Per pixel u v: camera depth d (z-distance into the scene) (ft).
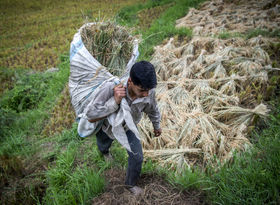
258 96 10.82
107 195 7.20
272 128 8.91
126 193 7.09
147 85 4.72
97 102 5.37
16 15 45.60
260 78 11.63
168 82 12.39
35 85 18.72
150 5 36.40
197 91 11.44
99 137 7.36
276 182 6.21
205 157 8.37
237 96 10.89
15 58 27.17
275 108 10.19
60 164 9.59
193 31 19.66
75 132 11.48
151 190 7.20
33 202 8.88
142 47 17.01
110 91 5.41
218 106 10.57
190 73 13.11
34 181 9.73
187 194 6.98
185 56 14.51
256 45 14.88
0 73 22.44
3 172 10.39
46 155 10.80
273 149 7.41
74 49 6.61
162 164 8.27
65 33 33.12
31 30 36.40
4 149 12.16
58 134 12.33
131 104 5.68
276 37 16.47
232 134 9.25
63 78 18.15
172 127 9.80
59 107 14.73
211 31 19.44
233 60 13.35
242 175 6.84
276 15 21.65
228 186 6.76
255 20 21.50
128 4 43.06
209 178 7.17
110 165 8.62
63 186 8.68
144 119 10.32
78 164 9.55
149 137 9.50
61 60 23.75
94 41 6.63
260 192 6.10
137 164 6.33
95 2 48.62
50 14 44.04
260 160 7.56
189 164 8.41
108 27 6.96
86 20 7.54
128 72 6.66
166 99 11.18
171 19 25.14
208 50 16.21
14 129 13.94
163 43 18.30
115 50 6.64
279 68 12.45
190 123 9.50
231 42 16.19
